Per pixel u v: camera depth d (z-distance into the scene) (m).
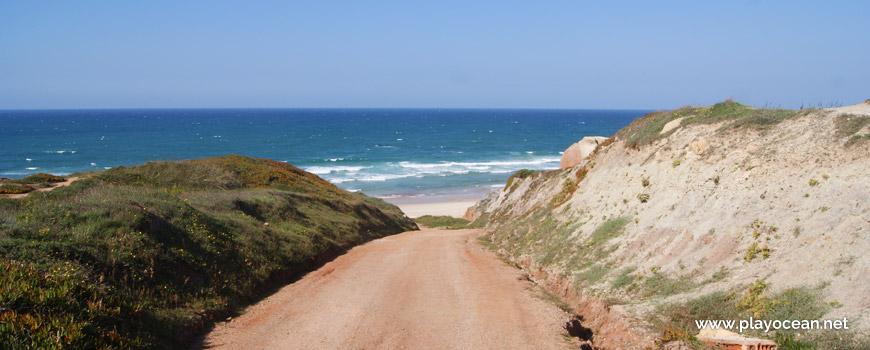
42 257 9.42
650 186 15.87
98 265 10.17
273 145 117.00
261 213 20.36
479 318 11.48
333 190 35.12
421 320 11.34
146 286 10.55
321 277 15.77
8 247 9.35
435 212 51.97
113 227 11.78
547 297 13.71
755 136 13.78
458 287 14.36
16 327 6.99
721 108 17.52
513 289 14.24
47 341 6.93
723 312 9.50
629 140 19.86
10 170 71.44
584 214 18.30
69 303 8.12
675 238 12.83
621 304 11.38
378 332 10.51
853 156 10.74
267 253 15.69
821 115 12.82
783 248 10.20
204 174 26.45
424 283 14.84
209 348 9.49
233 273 13.36
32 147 101.75
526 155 102.56
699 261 11.58
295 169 38.59
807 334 8.08
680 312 9.95
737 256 10.96
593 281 13.16
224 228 15.84
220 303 11.71
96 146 105.19
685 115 18.30
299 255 17.11
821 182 10.79
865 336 7.38
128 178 23.22
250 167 32.06
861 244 8.91
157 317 9.61
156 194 17.17
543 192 28.64
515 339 10.16
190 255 12.66
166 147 106.06
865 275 8.33
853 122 11.64
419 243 23.30
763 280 9.80
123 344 8.02
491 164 88.81
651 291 11.44
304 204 25.36
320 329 10.67
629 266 13.09
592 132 171.88
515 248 20.00
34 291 7.91
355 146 118.62
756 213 11.45
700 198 13.34
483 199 42.09
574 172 25.11
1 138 122.75
